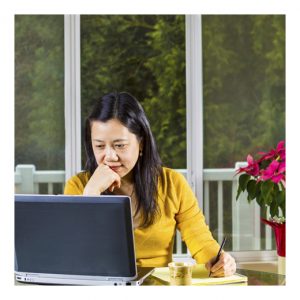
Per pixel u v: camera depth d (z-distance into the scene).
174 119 3.09
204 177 3.09
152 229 1.83
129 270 1.41
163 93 3.09
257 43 3.07
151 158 1.86
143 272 1.57
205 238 1.83
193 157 3.07
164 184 1.89
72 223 1.42
